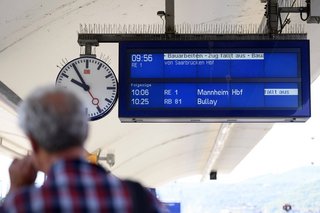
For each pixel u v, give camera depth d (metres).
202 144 22.05
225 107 5.98
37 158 2.09
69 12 7.23
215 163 28.67
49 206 1.85
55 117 1.98
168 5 6.38
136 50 6.12
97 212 1.88
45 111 1.99
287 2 7.39
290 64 6.07
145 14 7.88
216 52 6.09
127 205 1.94
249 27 8.82
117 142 15.54
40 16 6.99
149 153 20.41
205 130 18.50
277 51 6.09
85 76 6.32
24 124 2.04
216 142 20.53
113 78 6.30
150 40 6.13
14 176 2.39
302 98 6.00
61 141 1.99
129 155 18.94
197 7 7.94
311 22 6.34
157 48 6.11
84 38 6.31
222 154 25.19
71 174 1.92
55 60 8.44
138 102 6.00
